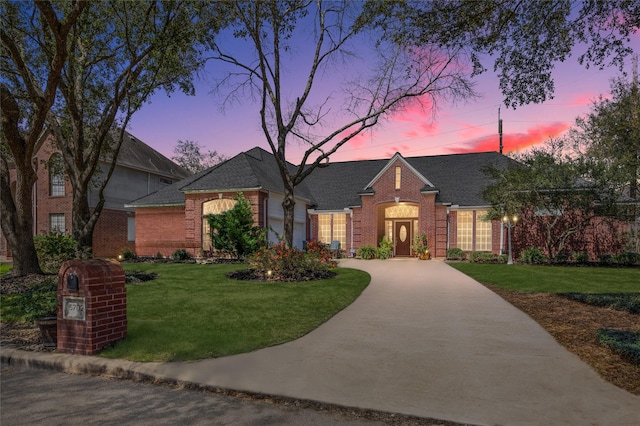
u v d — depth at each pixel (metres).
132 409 3.89
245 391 4.20
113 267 5.82
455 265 18.81
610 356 5.30
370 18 13.22
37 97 10.88
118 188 28.06
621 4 6.82
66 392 4.36
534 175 19.12
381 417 3.63
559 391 4.12
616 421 3.46
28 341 6.07
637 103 17.08
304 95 15.82
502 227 22.36
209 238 22.66
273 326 6.89
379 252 23.56
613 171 17.80
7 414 3.81
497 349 5.66
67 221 25.95
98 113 16.36
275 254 14.04
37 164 26.09
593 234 21.03
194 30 13.30
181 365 4.93
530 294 10.65
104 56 14.05
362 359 5.21
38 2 8.94
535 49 7.76
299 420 3.61
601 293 10.30
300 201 25.80
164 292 10.33
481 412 3.65
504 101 8.57
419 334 6.50
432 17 7.73
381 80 16.05
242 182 21.86
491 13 7.51
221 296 9.74
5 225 12.28
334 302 9.16
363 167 30.19
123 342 5.75
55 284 10.56
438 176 26.64
